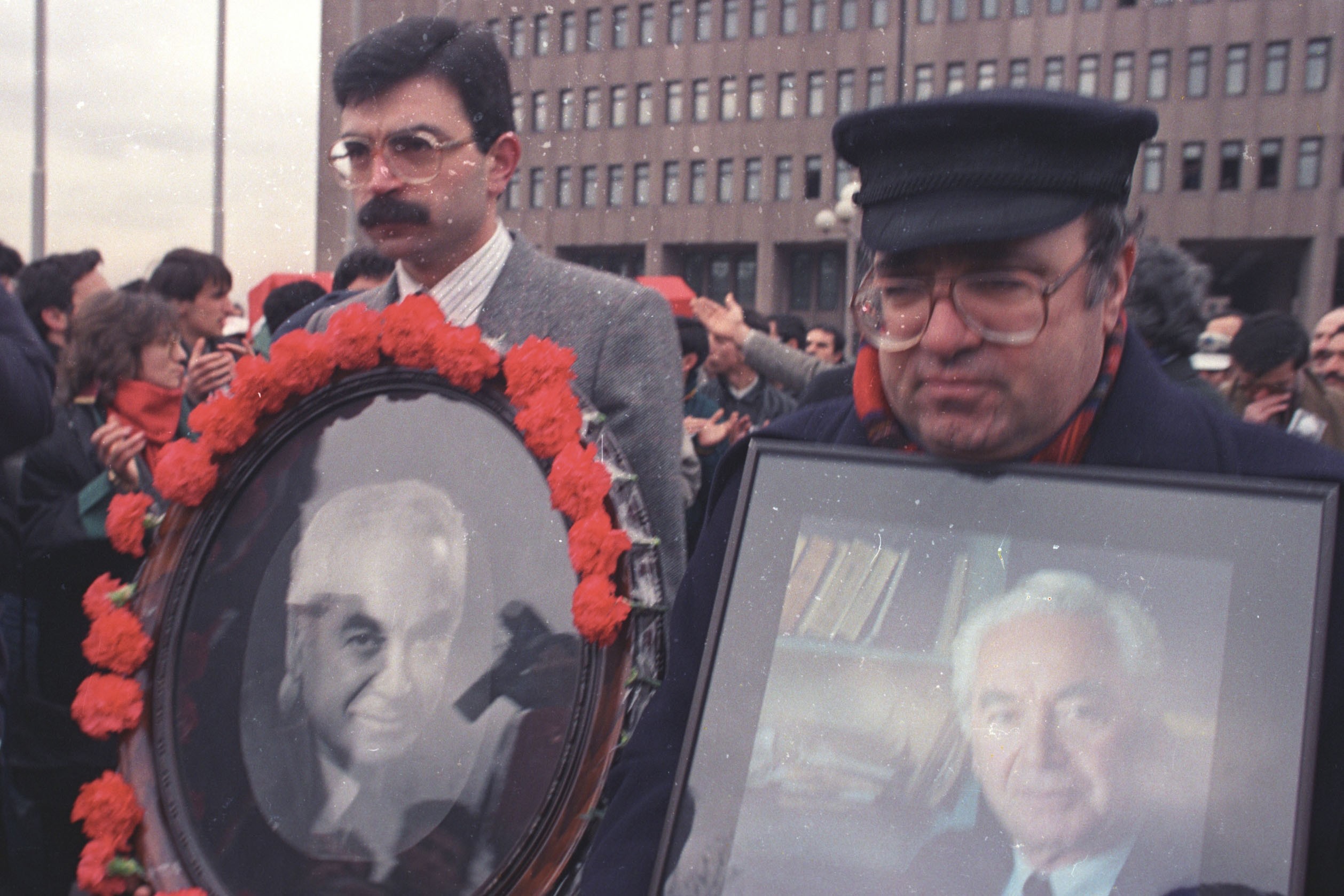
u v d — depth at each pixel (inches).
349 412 58.0
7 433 83.2
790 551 38.7
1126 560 34.7
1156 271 92.0
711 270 826.2
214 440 57.4
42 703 90.4
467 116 63.2
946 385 35.9
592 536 49.7
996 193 34.2
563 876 46.6
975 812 34.5
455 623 53.2
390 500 55.9
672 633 45.6
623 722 48.4
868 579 37.5
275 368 57.3
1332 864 33.4
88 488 90.9
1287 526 33.3
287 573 56.4
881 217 35.9
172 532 58.3
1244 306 815.7
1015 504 36.5
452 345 55.1
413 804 51.1
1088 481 35.9
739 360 170.7
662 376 65.9
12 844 92.0
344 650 54.4
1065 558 35.4
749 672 37.9
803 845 35.6
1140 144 35.7
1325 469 35.8
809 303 809.5
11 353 82.4
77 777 90.4
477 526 54.0
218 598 57.1
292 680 54.8
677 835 36.8
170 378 99.1
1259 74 526.3
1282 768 31.5
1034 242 34.3
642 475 63.7
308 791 52.9
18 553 91.9
